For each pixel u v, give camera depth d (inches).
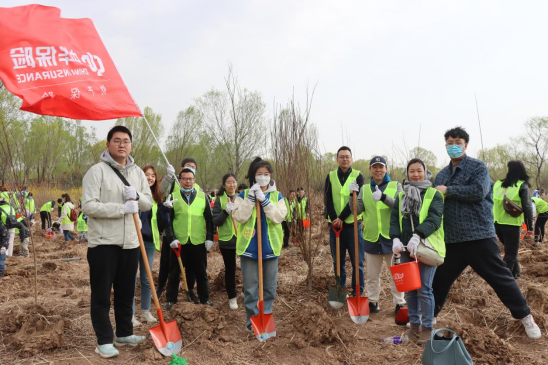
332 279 231.5
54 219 813.9
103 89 157.9
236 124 973.2
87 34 161.3
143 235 186.7
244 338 167.3
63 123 1435.8
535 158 1375.5
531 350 152.4
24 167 239.3
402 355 147.9
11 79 142.4
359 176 220.1
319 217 252.4
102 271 145.8
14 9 150.8
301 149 212.5
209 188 1254.9
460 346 125.6
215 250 417.1
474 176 165.8
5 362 141.6
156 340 147.8
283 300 218.4
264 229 171.0
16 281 278.4
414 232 159.2
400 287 150.6
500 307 197.8
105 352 144.4
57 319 164.7
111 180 151.6
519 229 253.3
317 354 148.2
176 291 208.8
